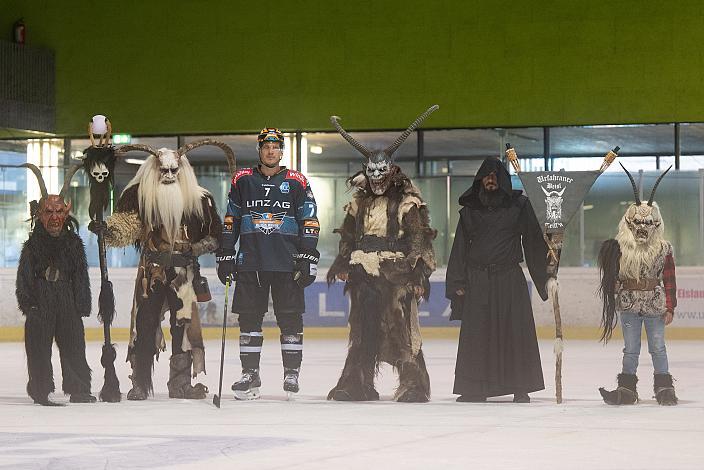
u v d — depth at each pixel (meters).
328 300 36.56
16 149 40.91
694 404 15.59
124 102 40.09
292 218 16.06
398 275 15.91
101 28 40.19
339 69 38.84
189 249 16.31
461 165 38.41
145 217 16.31
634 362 15.70
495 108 37.97
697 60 37.00
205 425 12.84
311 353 27.86
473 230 16.11
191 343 16.36
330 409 14.66
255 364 16.09
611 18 37.38
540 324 35.69
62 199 16.08
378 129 38.75
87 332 36.62
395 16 38.53
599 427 12.61
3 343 34.69
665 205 35.81
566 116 37.62
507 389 15.78
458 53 38.16
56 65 40.34
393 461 10.10
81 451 10.76
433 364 23.94
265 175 16.11
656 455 10.48
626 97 37.31
